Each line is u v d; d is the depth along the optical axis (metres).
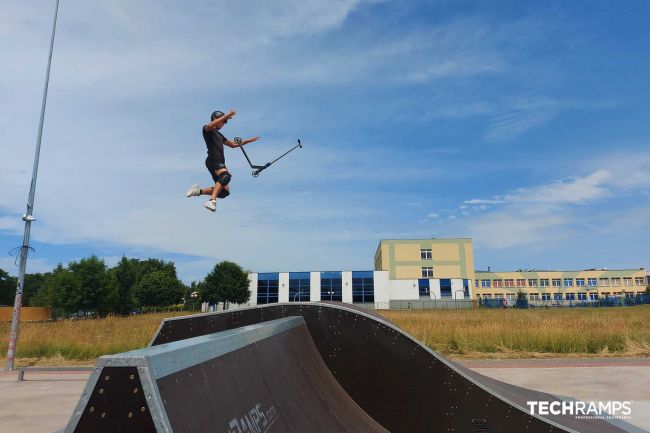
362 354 5.16
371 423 4.77
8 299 86.44
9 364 12.55
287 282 67.50
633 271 105.88
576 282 105.94
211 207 5.52
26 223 13.02
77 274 54.12
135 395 1.87
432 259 81.19
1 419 6.98
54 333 19.89
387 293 66.75
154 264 93.69
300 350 4.66
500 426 4.70
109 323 29.36
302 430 3.41
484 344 15.54
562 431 4.55
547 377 10.27
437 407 4.84
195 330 5.38
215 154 5.76
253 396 2.96
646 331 16.86
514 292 105.81
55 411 7.52
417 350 5.01
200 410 2.24
